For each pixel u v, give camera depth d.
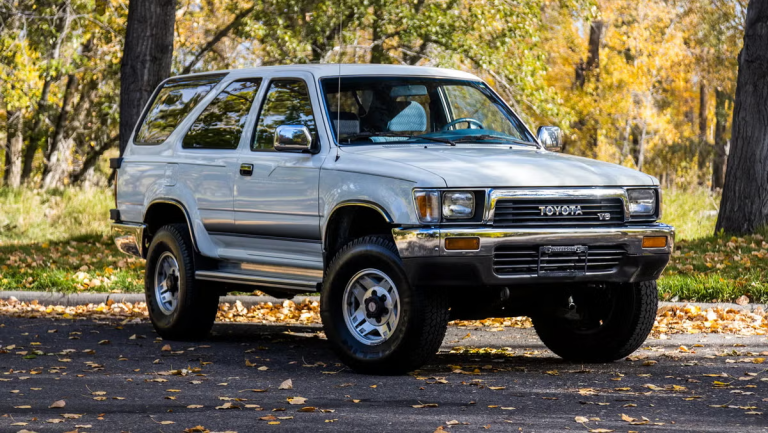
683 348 8.30
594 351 7.70
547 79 40.69
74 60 25.94
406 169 6.71
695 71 43.91
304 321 10.72
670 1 42.34
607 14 41.44
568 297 7.25
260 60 26.08
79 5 24.34
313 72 7.84
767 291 11.02
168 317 8.99
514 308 7.20
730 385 6.60
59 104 31.72
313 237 7.46
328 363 7.65
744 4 39.28
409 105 7.83
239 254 8.22
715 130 55.66
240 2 24.45
